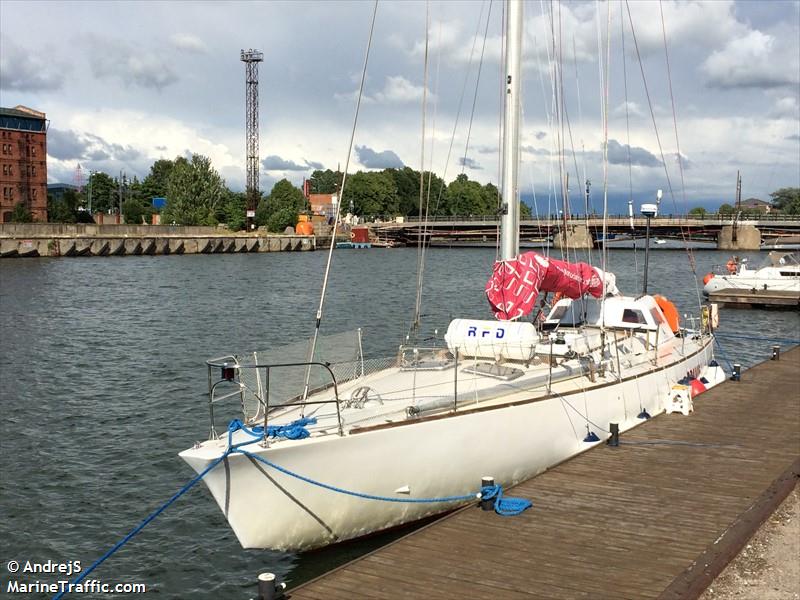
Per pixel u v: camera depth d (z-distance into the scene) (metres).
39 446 16.55
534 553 8.88
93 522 12.79
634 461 12.38
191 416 18.86
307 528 9.77
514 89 13.23
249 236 111.56
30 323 35.12
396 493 10.36
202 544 12.05
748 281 46.34
